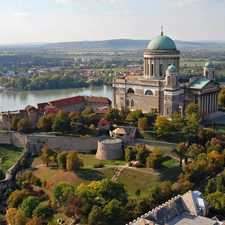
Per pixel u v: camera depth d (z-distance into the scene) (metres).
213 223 142.25
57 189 194.50
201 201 156.25
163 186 190.75
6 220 199.25
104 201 186.38
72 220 182.25
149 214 143.00
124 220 171.38
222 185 186.12
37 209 187.38
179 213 150.50
